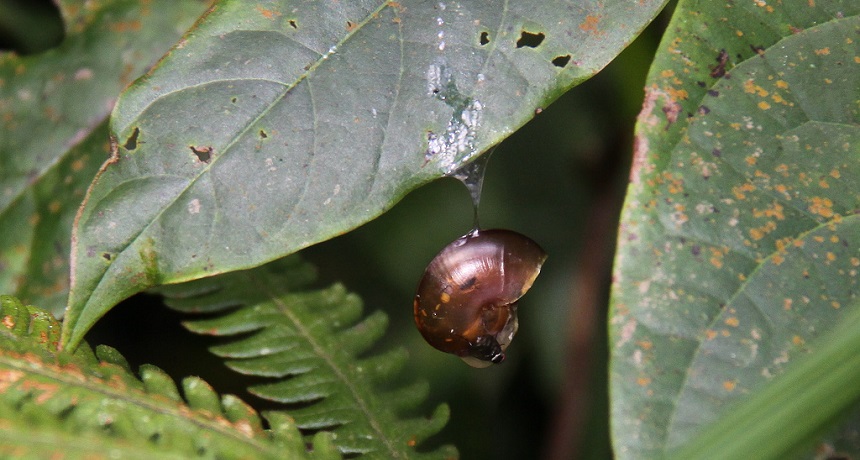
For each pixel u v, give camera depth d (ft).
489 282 1.41
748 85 1.31
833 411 1.24
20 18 1.66
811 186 1.30
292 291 1.46
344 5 1.34
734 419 1.24
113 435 1.28
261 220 1.32
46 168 1.49
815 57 1.32
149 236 1.31
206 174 1.32
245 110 1.32
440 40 1.33
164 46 1.50
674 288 1.28
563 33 1.33
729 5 1.33
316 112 1.32
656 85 1.31
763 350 1.27
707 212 1.29
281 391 1.42
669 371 1.27
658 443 1.26
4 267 1.47
